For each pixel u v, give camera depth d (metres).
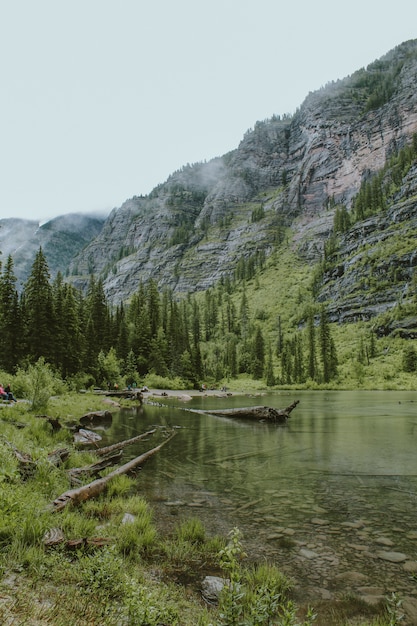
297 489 11.10
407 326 121.19
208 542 7.16
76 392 43.81
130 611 4.06
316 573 6.16
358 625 4.74
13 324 51.97
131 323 97.25
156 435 21.02
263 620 3.80
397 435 22.03
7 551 5.52
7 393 25.12
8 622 3.56
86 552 6.16
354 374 105.44
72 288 75.94
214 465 14.20
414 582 5.90
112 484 10.78
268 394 78.19
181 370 91.69
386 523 8.41
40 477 9.46
